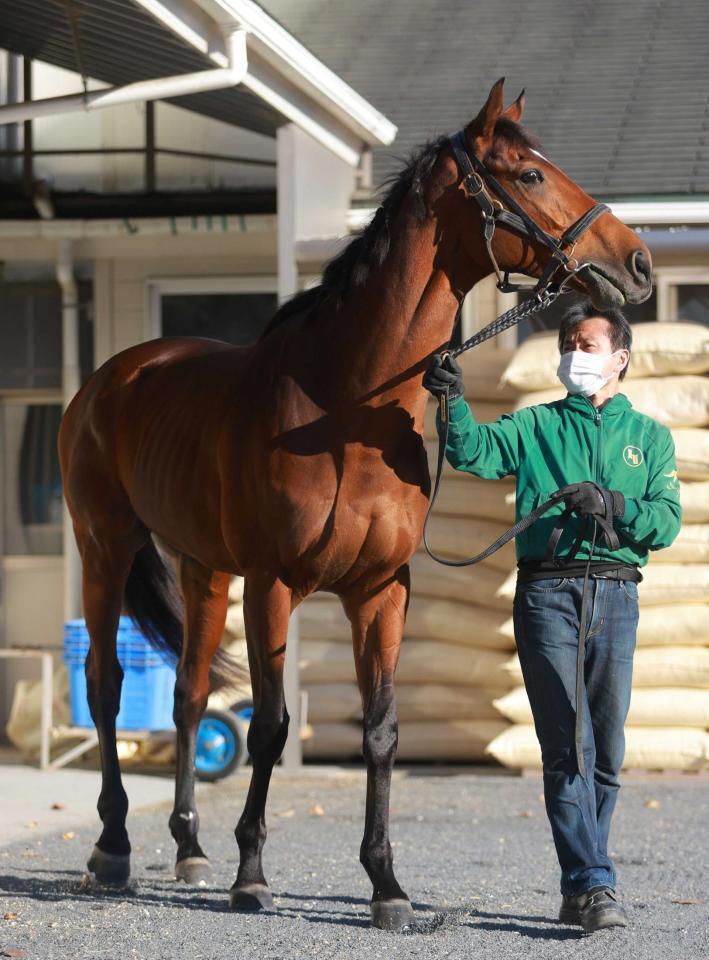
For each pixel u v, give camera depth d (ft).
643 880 20.59
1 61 40.27
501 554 31.68
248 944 16.08
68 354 39.47
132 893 19.40
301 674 32.55
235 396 18.31
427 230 16.76
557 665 16.89
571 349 17.58
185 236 39.32
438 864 21.90
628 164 36.19
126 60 31.07
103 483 21.74
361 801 28.48
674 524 17.12
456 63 43.14
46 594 40.83
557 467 17.38
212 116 37.09
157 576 22.62
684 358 30.66
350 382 16.88
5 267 40.34
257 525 17.39
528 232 16.44
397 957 15.48
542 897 19.19
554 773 16.88
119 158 40.27
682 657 30.22
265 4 48.19
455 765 33.30
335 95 30.81
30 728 34.65
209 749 31.07
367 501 16.89
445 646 31.99
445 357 16.79
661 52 42.65
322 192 33.37
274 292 39.58
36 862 21.85
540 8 46.62
